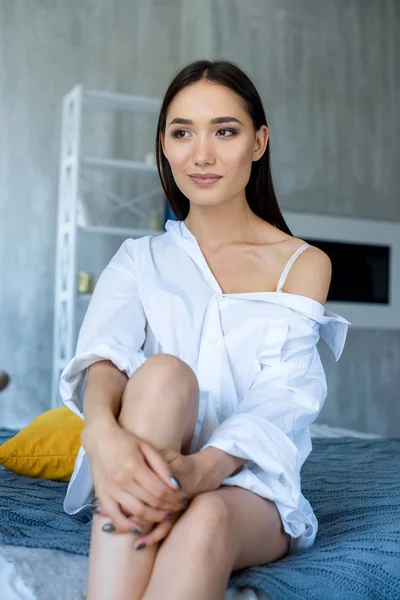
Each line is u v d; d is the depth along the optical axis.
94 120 4.42
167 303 1.28
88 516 1.32
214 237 1.35
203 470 1.00
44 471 1.70
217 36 4.37
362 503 1.50
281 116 4.54
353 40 4.75
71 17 4.38
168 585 0.87
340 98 4.70
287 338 1.25
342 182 4.68
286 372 1.24
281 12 4.56
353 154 4.72
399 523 1.28
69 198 4.06
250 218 1.38
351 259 4.61
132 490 0.93
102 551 0.93
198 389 1.05
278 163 4.52
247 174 1.29
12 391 4.18
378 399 4.76
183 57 4.63
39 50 4.30
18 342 4.20
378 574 1.04
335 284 4.55
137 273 1.33
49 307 4.25
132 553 0.92
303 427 1.21
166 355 1.04
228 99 1.24
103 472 0.96
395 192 4.83
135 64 4.52
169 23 4.62
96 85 4.43
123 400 1.05
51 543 1.11
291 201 4.54
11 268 4.20
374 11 4.82
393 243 4.73
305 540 1.16
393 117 4.85
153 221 4.25
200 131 1.25
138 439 0.97
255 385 1.25
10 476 1.72
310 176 4.60
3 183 4.20
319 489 1.68
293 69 4.58
